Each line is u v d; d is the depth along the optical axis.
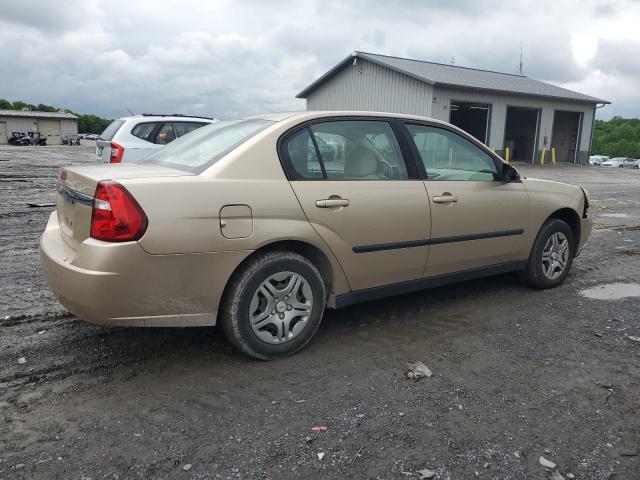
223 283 3.14
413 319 4.25
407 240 3.90
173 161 3.64
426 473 2.33
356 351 3.62
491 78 31.42
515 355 3.59
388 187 3.83
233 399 2.95
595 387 3.15
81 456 2.41
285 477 2.29
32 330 3.85
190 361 3.41
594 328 4.09
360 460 2.42
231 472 2.32
